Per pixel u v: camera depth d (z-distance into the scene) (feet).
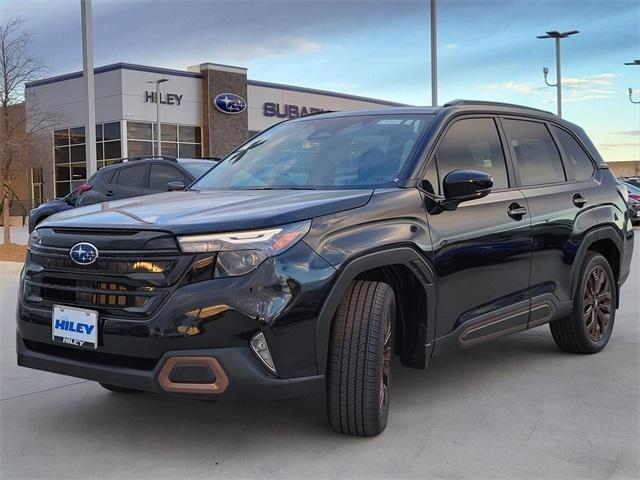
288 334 10.66
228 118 143.23
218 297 10.36
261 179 14.88
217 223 10.71
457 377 16.28
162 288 10.57
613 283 18.97
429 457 11.50
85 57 48.42
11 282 36.58
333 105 163.94
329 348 11.72
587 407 14.06
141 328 10.53
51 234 11.83
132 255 10.77
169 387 10.48
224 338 10.36
